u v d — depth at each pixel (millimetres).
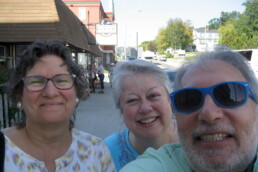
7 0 2658
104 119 2396
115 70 653
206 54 435
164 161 435
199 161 385
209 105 380
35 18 2576
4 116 1439
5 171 422
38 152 475
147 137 614
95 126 2141
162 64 13180
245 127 379
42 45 482
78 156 502
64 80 481
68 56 498
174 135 663
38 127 475
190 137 401
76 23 3918
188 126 404
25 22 2557
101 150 538
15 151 446
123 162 649
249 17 18344
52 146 486
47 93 461
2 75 1424
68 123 510
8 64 2344
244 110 380
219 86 384
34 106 468
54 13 2607
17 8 2627
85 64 5266
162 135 644
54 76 472
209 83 397
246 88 381
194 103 396
